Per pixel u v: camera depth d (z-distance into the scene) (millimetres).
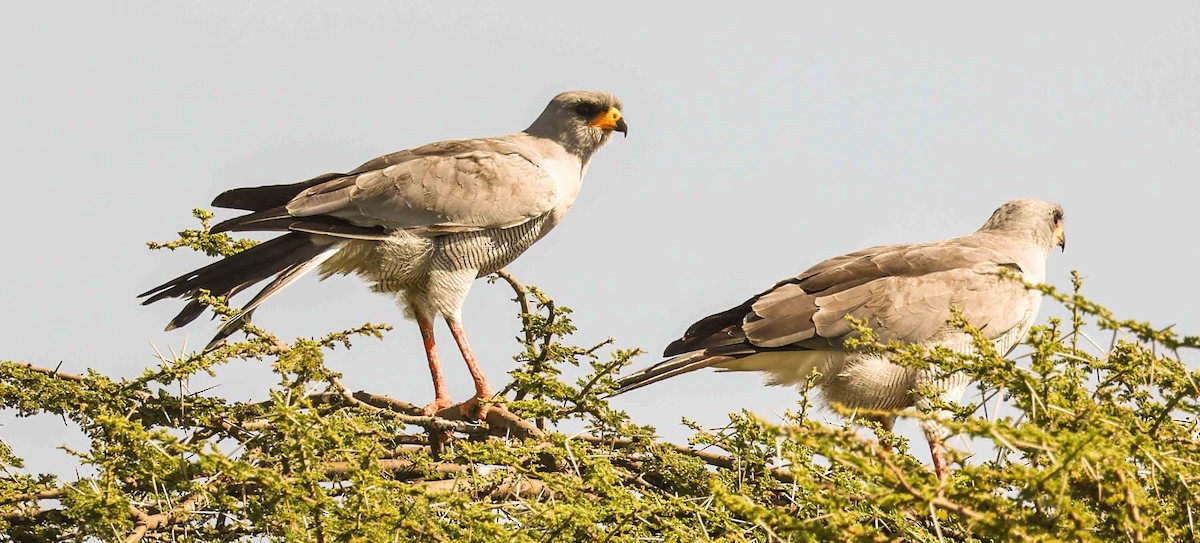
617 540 8500
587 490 9094
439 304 14758
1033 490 6535
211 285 13625
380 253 14570
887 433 10031
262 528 8820
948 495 6762
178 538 9477
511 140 15953
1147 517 7078
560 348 11242
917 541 8633
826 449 6461
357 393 12445
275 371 9492
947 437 6645
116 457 8852
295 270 13953
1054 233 16047
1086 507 7496
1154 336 7375
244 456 9562
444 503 8102
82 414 10445
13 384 10422
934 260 14523
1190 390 8055
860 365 13852
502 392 11344
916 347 9359
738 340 13875
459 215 14680
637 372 13820
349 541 7969
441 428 11156
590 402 10828
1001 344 14586
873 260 14508
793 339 13844
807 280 14328
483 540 8125
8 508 9836
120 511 8727
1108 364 8617
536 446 9430
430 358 14703
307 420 8289
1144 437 7008
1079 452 6395
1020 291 14453
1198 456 8031
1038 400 7703
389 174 14570
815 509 9148
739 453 10258
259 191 14719
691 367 13867
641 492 10234
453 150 15219
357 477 8016
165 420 10438
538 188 15188
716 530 9484
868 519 8852
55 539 9820
